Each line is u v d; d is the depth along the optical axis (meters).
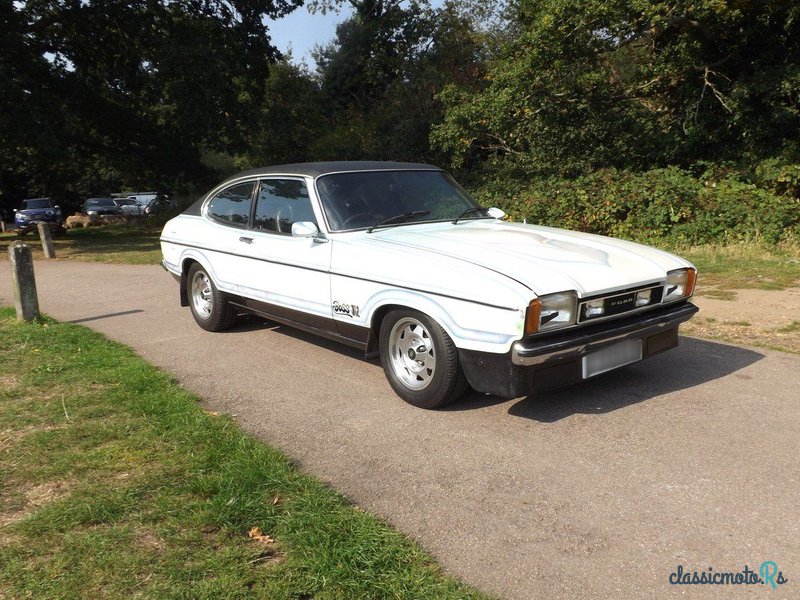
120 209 35.75
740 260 9.98
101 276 11.97
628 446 3.80
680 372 5.10
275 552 2.82
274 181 5.80
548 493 3.31
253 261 5.83
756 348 5.70
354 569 2.67
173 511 3.15
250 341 6.48
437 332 4.24
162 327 7.25
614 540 2.90
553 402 4.54
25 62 20.33
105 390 4.96
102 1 19.75
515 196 14.87
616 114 17.31
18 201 40.47
